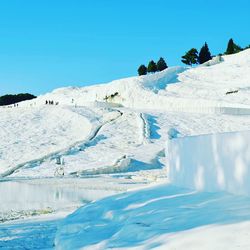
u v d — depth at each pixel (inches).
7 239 482.9
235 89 3046.3
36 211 732.0
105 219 473.7
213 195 462.3
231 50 4852.4
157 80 3440.0
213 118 2331.4
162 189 600.1
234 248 265.7
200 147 530.0
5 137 2133.4
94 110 2578.7
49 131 2228.1
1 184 1230.3
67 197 918.4
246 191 422.0
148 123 2165.4
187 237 303.4
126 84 3292.3
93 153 1766.7
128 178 1327.5
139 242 323.6
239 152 434.0
